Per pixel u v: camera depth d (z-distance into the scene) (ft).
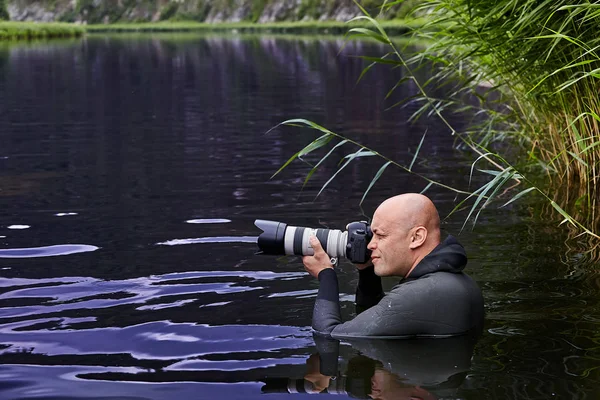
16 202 17.60
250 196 18.07
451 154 24.06
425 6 16.55
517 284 11.52
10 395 7.63
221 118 33.94
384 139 27.32
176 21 174.60
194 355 8.68
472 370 8.29
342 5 155.53
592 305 10.52
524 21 14.74
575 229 14.93
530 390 7.73
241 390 7.73
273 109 36.91
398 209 9.70
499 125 29.84
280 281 11.51
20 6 175.94
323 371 8.25
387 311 9.34
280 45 96.07
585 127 16.97
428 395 7.64
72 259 12.82
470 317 9.48
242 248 13.42
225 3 171.32
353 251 9.98
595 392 7.66
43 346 8.96
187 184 19.61
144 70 61.31
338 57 73.15
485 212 16.53
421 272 9.62
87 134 29.35
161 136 28.76
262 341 9.15
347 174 20.89
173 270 12.12
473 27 16.12
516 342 9.16
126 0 179.01
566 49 15.88
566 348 8.94
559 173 20.06
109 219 15.81
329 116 34.12
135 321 9.82
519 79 18.17
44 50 87.86
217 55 78.64
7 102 40.57
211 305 10.43
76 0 177.78
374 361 8.55
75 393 7.66
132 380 7.99
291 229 10.15
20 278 11.75
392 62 15.71
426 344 9.11
